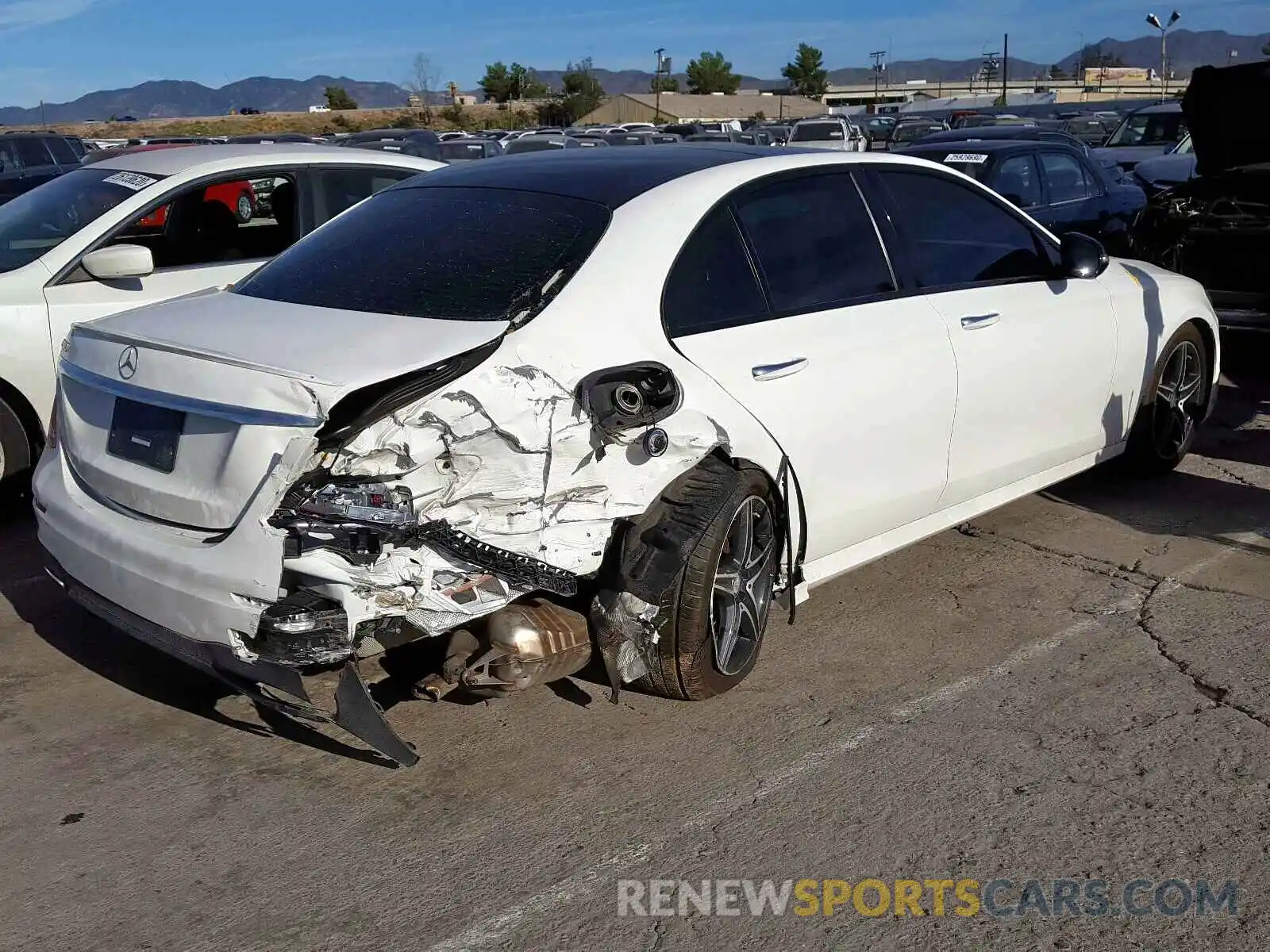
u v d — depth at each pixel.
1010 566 5.20
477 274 3.66
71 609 4.87
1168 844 3.22
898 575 5.13
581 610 3.68
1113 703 3.99
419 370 3.17
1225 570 5.11
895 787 3.51
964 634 4.54
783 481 3.99
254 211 6.42
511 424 3.23
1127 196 12.15
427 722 3.92
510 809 3.43
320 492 3.12
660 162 4.28
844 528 4.36
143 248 5.60
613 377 3.46
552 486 3.32
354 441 3.11
